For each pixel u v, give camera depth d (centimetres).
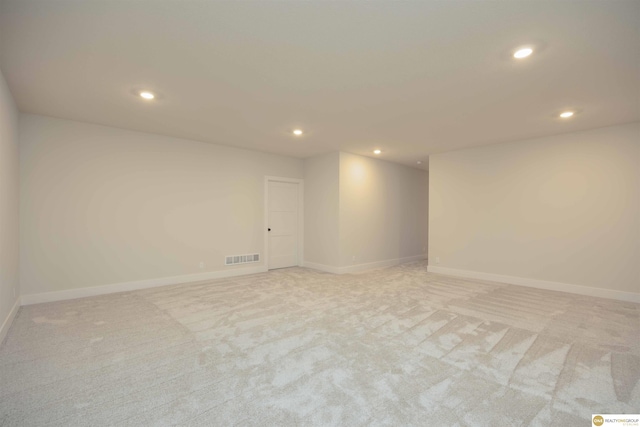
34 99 337
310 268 661
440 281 535
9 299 313
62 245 408
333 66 261
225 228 565
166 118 403
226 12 190
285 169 657
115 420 170
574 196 461
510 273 523
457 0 179
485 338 284
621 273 422
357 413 176
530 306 385
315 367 230
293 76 279
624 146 421
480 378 215
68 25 203
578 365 235
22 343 270
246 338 283
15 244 349
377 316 345
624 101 336
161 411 178
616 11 187
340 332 297
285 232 666
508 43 225
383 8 186
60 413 176
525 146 508
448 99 333
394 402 187
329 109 365
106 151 441
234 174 577
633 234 414
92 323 319
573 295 443
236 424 167
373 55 243
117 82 293
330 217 625
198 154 531
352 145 553
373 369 227
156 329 304
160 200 490
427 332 298
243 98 331
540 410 180
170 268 501
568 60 249
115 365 232
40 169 393
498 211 538
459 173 589
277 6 185
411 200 786
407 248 775
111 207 445
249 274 593
